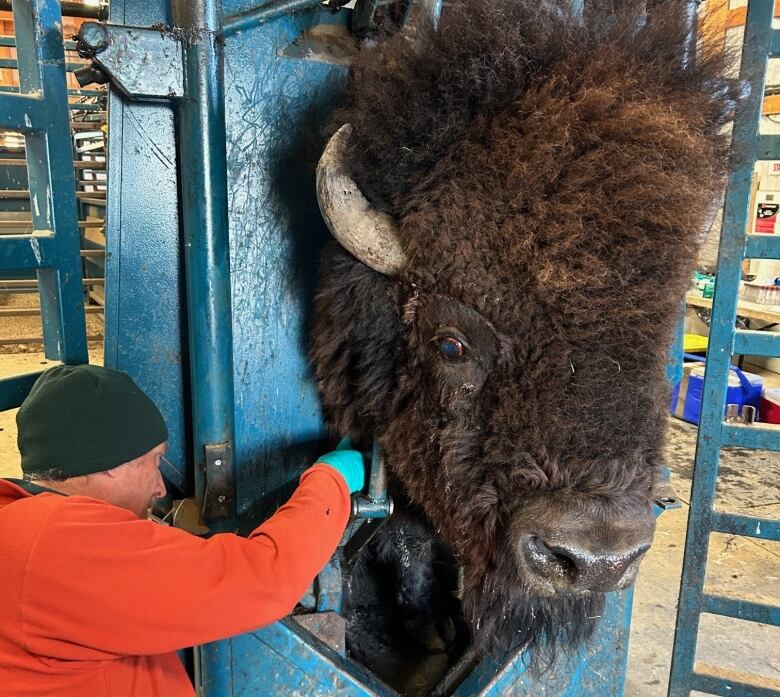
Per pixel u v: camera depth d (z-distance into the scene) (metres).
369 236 1.15
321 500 1.15
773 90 3.27
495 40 1.08
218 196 1.24
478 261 1.06
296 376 1.46
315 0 1.27
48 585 0.89
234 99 1.28
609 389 1.03
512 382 1.08
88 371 1.07
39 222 1.33
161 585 0.92
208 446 1.32
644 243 0.99
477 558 1.19
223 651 1.27
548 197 1.01
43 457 1.03
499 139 1.04
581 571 1.03
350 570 1.57
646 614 2.67
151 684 1.08
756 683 1.79
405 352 1.23
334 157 1.14
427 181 1.09
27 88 1.28
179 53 1.19
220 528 1.37
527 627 1.35
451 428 1.16
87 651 0.93
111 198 1.30
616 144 1.00
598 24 1.15
